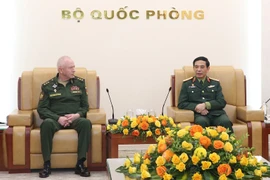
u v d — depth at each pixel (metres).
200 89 4.48
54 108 4.26
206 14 5.44
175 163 2.01
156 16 5.37
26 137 4.01
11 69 5.17
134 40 5.36
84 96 4.36
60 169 4.23
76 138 4.02
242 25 5.48
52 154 4.01
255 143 4.18
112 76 5.34
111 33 5.31
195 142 2.06
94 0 5.27
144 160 2.27
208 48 5.46
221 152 2.04
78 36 5.27
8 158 4.03
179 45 5.42
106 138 4.13
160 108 5.43
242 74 4.72
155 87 5.41
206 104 4.34
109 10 5.30
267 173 2.15
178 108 4.45
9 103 5.19
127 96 5.37
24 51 5.18
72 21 5.25
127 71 5.36
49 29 5.21
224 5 5.45
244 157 2.09
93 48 5.30
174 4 5.39
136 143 3.86
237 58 5.50
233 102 4.65
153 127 3.82
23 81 4.43
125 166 2.43
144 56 5.38
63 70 4.23
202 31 5.44
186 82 4.54
